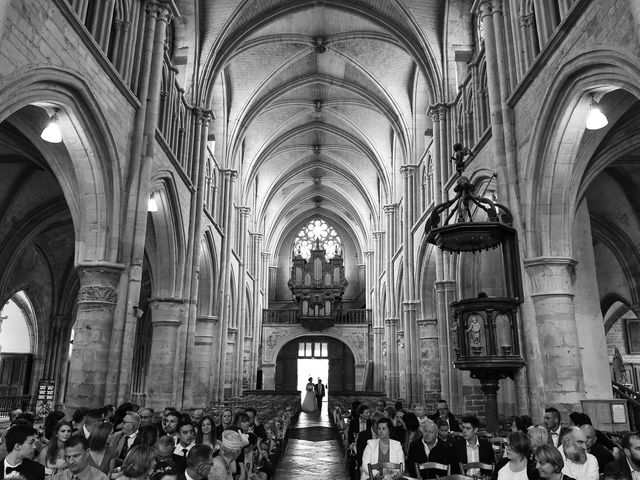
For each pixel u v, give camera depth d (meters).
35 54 9.49
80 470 5.18
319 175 43.47
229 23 21.42
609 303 22.52
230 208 27.72
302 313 43.19
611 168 17.25
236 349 32.31
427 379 23.91
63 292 25.95
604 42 9.59
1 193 18.31
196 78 21.11
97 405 11.79
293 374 44.94
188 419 8.00
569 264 11.80
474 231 11.77
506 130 13.60
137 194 13.63
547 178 11.95
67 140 11.92
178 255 18.80
